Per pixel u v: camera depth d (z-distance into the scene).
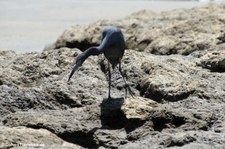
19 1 58.16
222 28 23.77
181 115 13.14
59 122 13.12
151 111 13.20
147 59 17.48
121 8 53.59
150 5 57.03
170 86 15.13
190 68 17.17
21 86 15.97
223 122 13.27
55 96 14.82
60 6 54.62
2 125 13.18
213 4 29.41
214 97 14.78
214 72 17.83
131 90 15.82
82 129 12.86
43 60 17.33
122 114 13.32
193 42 22.92
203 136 12.20
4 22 43.19
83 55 13.33
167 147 11.88
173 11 30.19
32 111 14.36
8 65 17.31
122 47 14.04
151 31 26.23
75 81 15.82
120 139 12.58
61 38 28.09
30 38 35.81
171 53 23.31
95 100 14.69
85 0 60.81
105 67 16.69
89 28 27.95
